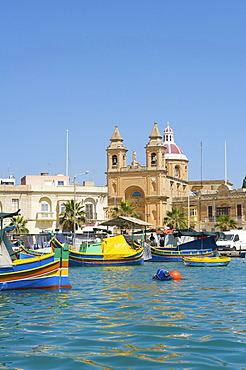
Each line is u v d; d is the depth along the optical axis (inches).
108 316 997.8
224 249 3344.0
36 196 4005.9
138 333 847.1
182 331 859.4
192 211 4849.9
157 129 4899.1
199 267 2305.6
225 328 882.8
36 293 1330.0
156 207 4785.9
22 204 3981.3
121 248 2423.7
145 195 4830.2
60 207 4045.3
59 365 676.1
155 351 737.0
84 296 1277.1
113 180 4963.1
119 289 1430.9
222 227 4362.7
